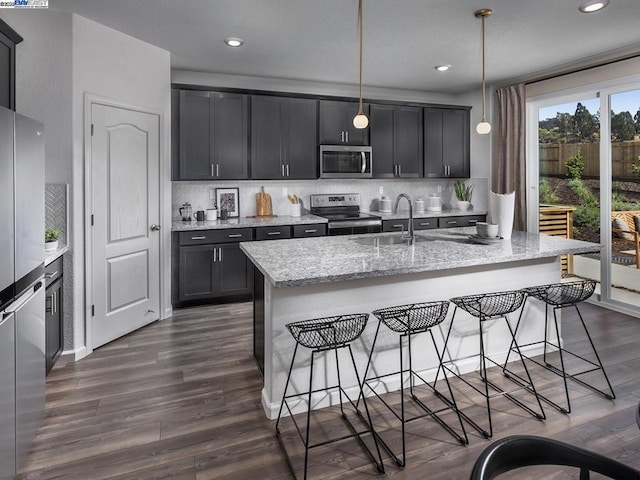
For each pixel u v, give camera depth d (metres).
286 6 3.00
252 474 1.89
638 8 3.09
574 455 0.97
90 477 1.85
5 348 1.68
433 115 5.53
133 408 2.43
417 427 2.24
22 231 1.84
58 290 2.93
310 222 4.70
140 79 3.66
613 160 4.19
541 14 3.18
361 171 5.12
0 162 1.60
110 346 3.36
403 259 2.48
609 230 4.25
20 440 1.86
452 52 4.05
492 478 0.87
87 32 3.13
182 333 3.64
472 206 5.79
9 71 2.74
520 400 2.50
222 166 4.54
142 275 3.78
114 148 3.43
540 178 5.07
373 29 3.44
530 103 5.02
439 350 2.75
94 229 3.26
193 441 2.12
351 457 2.00
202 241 4.31
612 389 2.60
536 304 3.08
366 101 5.13
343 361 2.50
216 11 3.06
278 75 4.82
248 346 3.35
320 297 2.39
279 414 2.20
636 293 4.04
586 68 4.31
